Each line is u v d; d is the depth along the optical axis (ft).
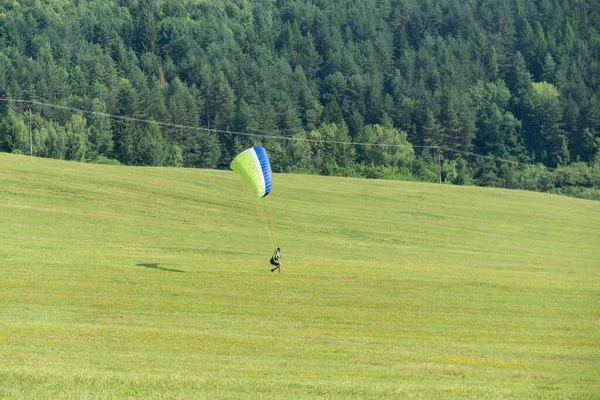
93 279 494.18
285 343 355.97
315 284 527.40
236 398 247.09
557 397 273.54
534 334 416.05
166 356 315.17
